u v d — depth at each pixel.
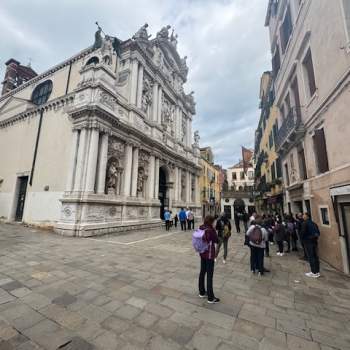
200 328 3.14
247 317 3.50
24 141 16.55
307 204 9.13
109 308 3.67
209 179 37.44
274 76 14.16
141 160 17.44
